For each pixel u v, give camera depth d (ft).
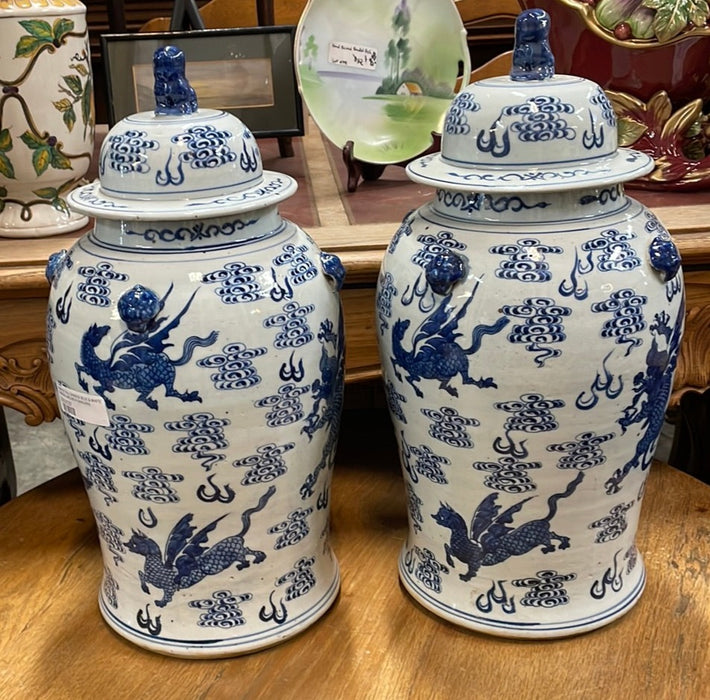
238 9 4.74
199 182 1.97
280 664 2.31
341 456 3.33
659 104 3.00
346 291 2.71
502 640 2.36
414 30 3.19
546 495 2.16
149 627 2.35
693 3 2.77
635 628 2.39
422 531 2.42
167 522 2.18
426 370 2.08
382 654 2.34
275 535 2.26
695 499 2.97
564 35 2.98
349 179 3.26
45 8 2.72
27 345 2.75
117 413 2.03
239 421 2.04
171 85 2.03
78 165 2.95
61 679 2.29
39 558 2.80
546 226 1.98
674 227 2.66
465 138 2.02
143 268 1.98
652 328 2.01
